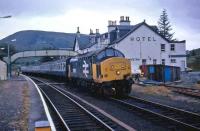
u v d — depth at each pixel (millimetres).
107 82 24672
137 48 61125
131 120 15680
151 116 16359
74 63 35000
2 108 21016
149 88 31859
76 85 36875
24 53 72312
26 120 16516
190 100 23141
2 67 60812
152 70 44375
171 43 63781
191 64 90812
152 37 62062
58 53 70938
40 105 22109
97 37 72875
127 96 25500
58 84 45188
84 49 77812
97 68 25469
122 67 25094
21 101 24703
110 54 25828
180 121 14523
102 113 17891
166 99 23922
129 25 64750
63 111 19047
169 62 63156
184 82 41781
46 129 7840
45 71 68062
